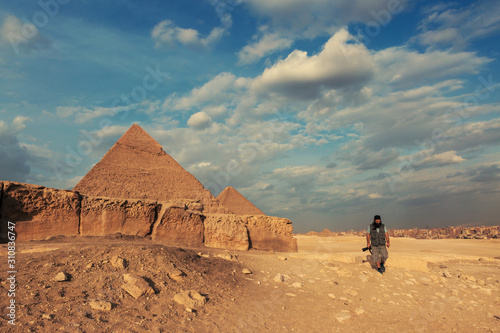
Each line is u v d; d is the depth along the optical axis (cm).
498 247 4347
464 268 1622
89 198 1552
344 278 985
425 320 698
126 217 1614
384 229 1076
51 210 1412
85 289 591
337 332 596
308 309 705
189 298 630
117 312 532
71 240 1358
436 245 4694
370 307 750
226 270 925
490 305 860
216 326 554
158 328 501
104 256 753
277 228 2105
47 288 568
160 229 1677
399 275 1067
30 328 432
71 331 445
